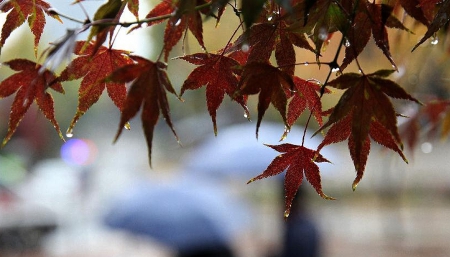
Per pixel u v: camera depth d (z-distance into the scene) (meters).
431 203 24.14
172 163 40.09
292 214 9.33
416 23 3.10
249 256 16.33
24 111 2.22
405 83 4.24
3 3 2.29
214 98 2.28
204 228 10.03
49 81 1.98
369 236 19.41
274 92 2.08
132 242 21.06
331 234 20.09
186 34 2.17
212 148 14.56
